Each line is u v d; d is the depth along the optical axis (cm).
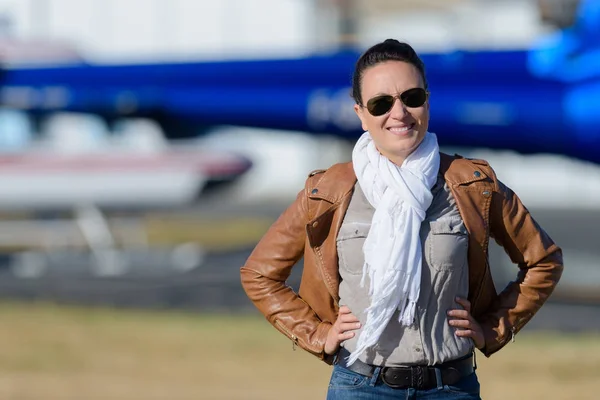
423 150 589
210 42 7331
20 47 2872
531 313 606
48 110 2638
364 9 6650
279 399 1469
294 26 7238
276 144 7656
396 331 582
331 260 600
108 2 7212
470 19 6500
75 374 1662
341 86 2328
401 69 582
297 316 618
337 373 603
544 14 2059
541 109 2102
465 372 590
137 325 2211
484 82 2153
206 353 1855
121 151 3522
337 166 613
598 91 2052
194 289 2881
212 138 3538
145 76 2536
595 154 2114
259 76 2412
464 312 583
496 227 604
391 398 585
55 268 3391
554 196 7250
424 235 577
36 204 3591
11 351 1880
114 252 3556
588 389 1510
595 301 2494
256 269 629
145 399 1470
